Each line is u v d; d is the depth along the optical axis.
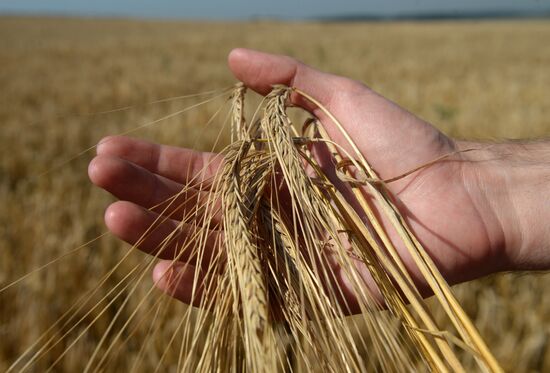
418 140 0.23
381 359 0.14
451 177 0.22
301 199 0.17
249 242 0.14
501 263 0.23
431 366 0.15
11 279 0.39
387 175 0.23
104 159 0.22
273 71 0.23
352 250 0.18
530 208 0.22
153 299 0.36
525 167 0.23
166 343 0.33
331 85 0.24
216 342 0.14
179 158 0.24
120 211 0.22
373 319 0.15
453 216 0.22
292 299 0.15
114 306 0.38
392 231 0.21
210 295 0.17
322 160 0.23
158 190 0.23
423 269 0.17
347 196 0.22
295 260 0.16
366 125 0.23
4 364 0.33
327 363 0.14
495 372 0.14
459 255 0.22
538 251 0.22
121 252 0.41
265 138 0.20
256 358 0.12
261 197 0.18
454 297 0.16
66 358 0.32
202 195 0.22
